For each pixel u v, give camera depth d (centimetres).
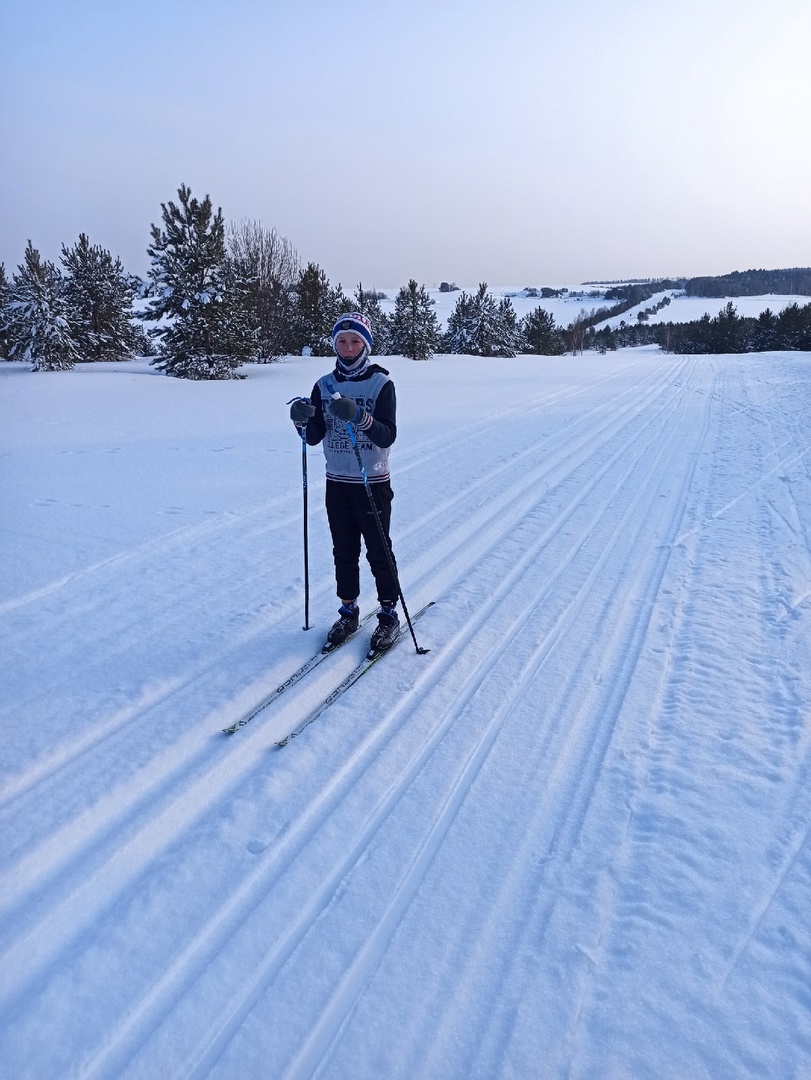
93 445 976
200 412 1381
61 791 245
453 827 229
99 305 3447
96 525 576
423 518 594
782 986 169
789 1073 149
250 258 3481
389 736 281
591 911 194
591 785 248
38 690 313
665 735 275
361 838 226
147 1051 159
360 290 3878
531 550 509
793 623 369
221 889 206
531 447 938
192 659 345
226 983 176
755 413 1255
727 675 318
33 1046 160
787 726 278
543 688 314
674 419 1212
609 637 363
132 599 422
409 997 170
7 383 2053
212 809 243
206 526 577
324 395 342
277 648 358
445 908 197
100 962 182
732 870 207
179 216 2477
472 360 3784
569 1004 167
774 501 625
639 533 546
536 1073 151
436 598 423
